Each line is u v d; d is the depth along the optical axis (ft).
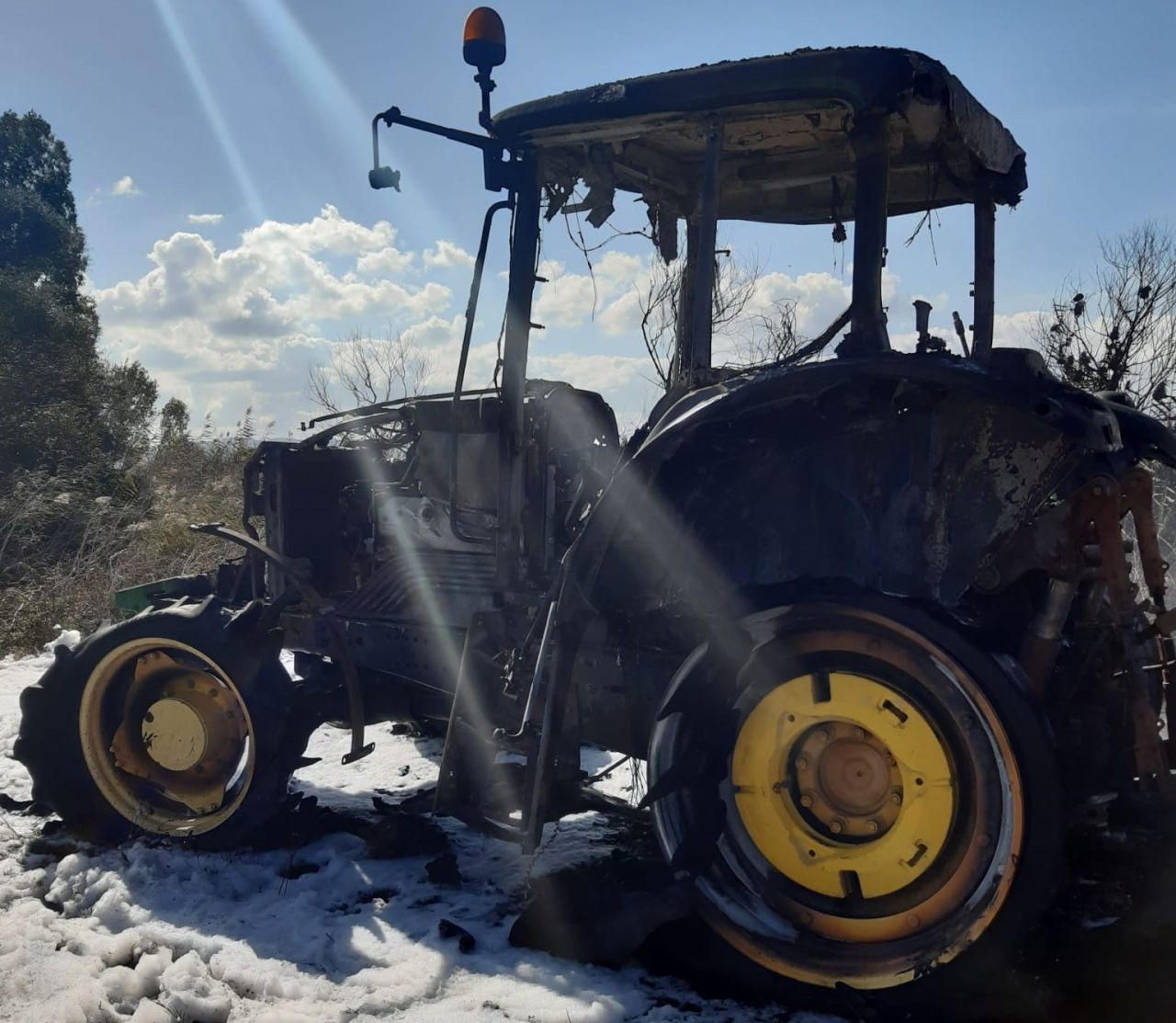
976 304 12.47
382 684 13.80
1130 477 9.43
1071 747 9.86
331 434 15.14
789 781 9.84
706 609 10.59
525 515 12.44
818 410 9.86
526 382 13.03
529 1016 8.90
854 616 9.34
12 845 13.14
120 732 13.23
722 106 10.47
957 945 8.84
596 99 10.96
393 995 9.24
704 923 10.04
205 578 15.94
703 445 10.23
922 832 9.24
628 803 12.63
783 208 14.06
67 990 9.26
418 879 11.96
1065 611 9.20
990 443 9.54
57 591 28.14
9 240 66.08
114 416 54.19
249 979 9.54
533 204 11.86
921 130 10.65
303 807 13.33
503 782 12.20
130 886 11.68
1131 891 10.71
